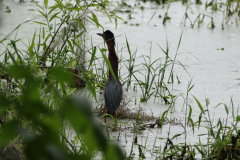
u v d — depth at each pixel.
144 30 19.05
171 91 12.41
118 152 1.97
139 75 13.88
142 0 25.72
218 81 13.31
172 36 18.34
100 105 10.80
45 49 10.80
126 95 11.98
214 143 7.77
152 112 10.34
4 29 16.53
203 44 17.38
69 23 11.86
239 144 8.12
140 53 15.80
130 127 9.62
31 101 1.95
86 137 1.92
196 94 12.16
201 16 22.14
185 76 13.83
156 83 13.09
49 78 7.21
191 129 9.55
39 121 1.96
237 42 17.84
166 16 21.38
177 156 7.69
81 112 1.90
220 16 22.22
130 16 20.89
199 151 7.79
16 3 22.31
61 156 1.90
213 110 10.88
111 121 10.16
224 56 15.92
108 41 10.42
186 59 15.52
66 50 10.85
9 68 1.97
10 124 2.01
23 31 16.55
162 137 8.97
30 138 1.92
